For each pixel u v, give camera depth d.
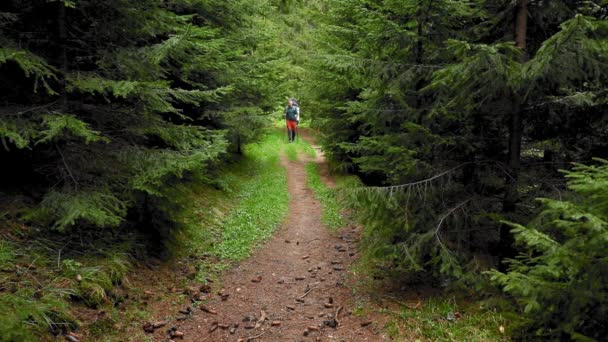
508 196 6.15
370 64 6.54
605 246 2.88
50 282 4.89
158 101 6.22
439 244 6.04
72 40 6.14
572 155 6.38
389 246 6.32
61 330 4.46
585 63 5.13
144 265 6.66
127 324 5.19
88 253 5.86
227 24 11.62
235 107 13.47
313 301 6.48
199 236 8.55
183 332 5.38
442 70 5.20
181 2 9.34
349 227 10.62
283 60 17.56
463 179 6.88
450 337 5.02
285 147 23.50
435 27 6.88
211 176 12.23
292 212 11.93
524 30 6.05
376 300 6.29
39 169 6.18
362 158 7.07
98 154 6.21
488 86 5.45
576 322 3.11
